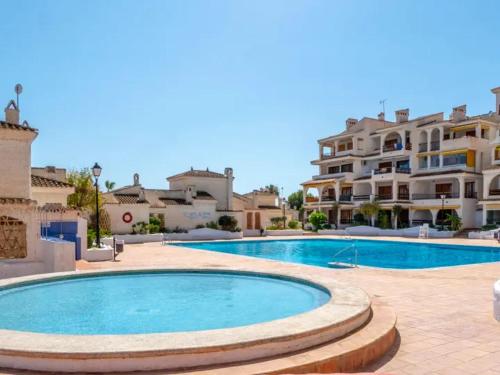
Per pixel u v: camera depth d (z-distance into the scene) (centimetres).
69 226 1898
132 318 872
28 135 1616
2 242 1518
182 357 475
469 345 648
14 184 1591
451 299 995
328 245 3152
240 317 874
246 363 489
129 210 3784
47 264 1447
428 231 3369
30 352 466
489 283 1230
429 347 638
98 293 1116
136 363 465
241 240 3275
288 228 4862
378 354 596
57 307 966
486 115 4319
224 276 1273
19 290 1042
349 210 4912
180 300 1034
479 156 3969
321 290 952
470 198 3881
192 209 4269
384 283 1230
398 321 789
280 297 1052
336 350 539
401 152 4434
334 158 5050
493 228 3434
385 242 3105
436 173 4019
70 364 462
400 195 4500
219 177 4644
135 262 1792
